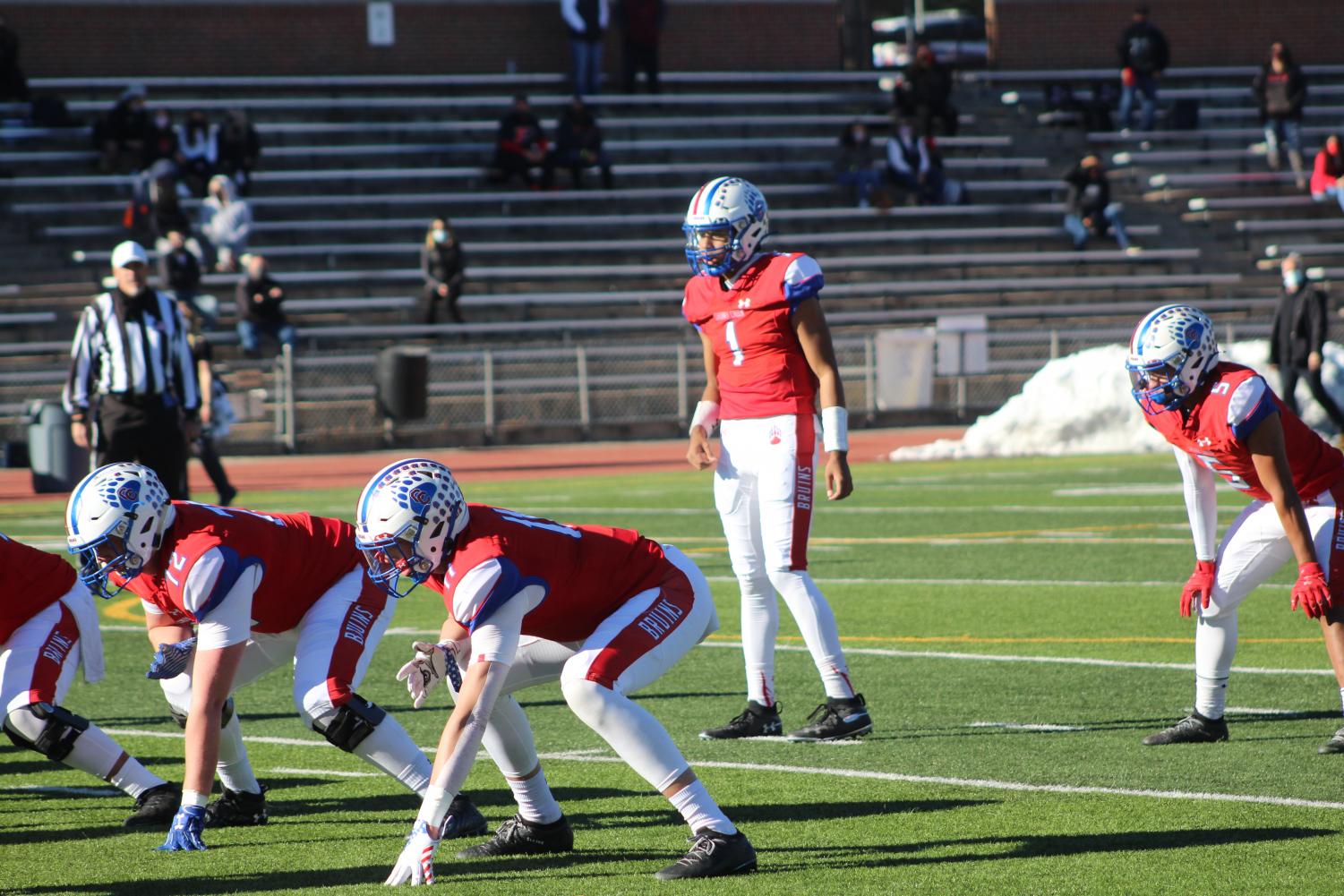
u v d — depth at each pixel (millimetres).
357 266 64312
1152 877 10469
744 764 14117
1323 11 87188
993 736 14898
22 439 53500
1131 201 74688
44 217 62875
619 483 42375
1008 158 76875
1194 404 13336
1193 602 14320
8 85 67812
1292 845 11125
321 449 54125
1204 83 84875
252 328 54875
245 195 65375
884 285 66312
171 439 24578
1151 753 14078
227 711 12336
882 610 22250
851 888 10398
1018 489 38438
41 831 12500
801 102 78312
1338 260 71750
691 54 81938
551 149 69188
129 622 23656
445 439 55594
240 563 11328
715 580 25453
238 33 75500
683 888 10516
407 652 20375
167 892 10750
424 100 73688
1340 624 13336
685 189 71375
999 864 10875
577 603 10883
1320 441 13555
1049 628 20547
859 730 14875
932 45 94062
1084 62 86375
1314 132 80625
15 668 12258
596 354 58156
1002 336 59844
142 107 65250
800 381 14586
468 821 12148
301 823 12609
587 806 12930
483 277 64250
